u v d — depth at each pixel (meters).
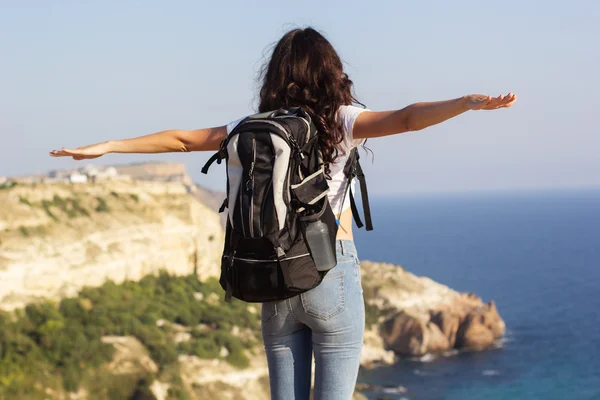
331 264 2.93
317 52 3.13
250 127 2.88
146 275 86.69
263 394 68.69
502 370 91.12
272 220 2.79
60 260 76.38
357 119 3.02
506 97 2.60
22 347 62.06
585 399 79.88
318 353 3.13
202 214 99.06
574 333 114.44
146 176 183.38
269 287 2.91
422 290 106.94
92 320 69.94
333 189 3.15
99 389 61.09
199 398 64.12
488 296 159.88
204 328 77.81
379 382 86.06
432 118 2.78
